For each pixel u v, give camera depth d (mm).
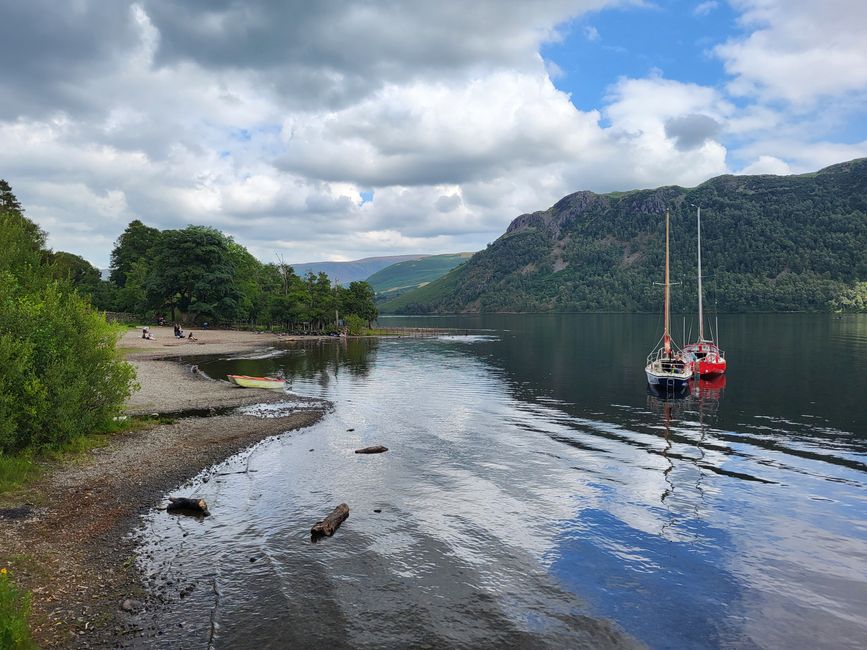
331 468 21625
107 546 13953
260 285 154625
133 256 146500
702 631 10898
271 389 43344
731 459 23672
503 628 10852
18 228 38344
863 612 11672
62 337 22656
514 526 16031
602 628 10930
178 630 10383
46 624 10266
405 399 39781
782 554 14406
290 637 10312
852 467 22484
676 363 46812
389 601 11773
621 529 15906
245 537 14898
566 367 62906
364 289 152625
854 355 69125
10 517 15102
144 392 39281
